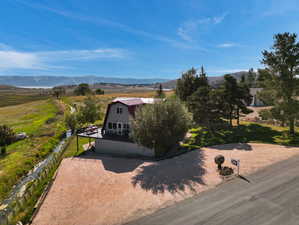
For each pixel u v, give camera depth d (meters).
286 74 27.41
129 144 26.45
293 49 26.91
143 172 20.02
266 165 19.47
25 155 27.75
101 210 13.59
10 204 16.42
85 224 12.16
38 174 23.05
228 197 14.20
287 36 27.00
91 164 23.14
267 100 30.31
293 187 14.95
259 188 15.15
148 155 25.44
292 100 27.80
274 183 15.75
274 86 28.94
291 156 21.48
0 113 69.75
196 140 30.84
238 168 17.59
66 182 18.34
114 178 18.92
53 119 54.06
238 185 15.86
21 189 19.48
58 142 36.34
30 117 59.50
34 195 16.02
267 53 28.73
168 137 22.41
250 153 23.44
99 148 28.56
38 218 12.95
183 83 42.81
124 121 28.39
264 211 12.36
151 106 23.50
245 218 11.80
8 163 24.86
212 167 20.06
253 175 17.45
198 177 17.89
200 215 12.34
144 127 22.33
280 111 28.50
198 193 15.07
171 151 26.59
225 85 33.53
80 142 34.44
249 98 35.94
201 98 31.75
